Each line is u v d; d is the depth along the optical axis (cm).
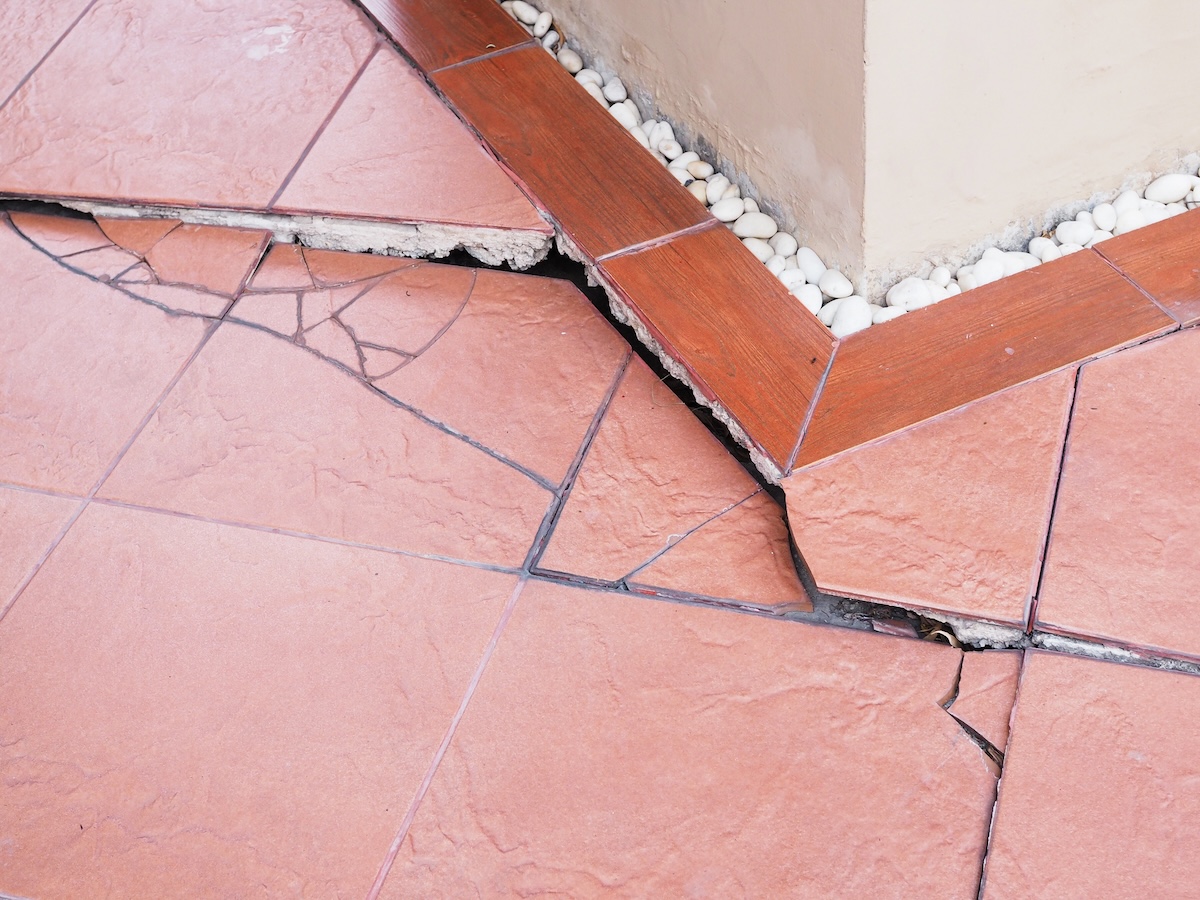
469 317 192
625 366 181
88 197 213
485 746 140
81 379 190
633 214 191
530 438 173
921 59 150
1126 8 161
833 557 146
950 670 139
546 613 151
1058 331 164
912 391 160
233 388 185
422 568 158
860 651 142
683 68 196
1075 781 126
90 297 203
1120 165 184
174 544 166
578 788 135
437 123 214
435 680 146
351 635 152
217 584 160
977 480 150
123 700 149
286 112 222
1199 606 135
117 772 143
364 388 183
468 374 183
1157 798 123
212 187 209
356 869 132
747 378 166
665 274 181
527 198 198
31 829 139
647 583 153
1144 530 143
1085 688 133
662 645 146
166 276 204
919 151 161
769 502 160
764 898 124
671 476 165
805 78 162
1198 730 127
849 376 164
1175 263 170
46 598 161
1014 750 129
